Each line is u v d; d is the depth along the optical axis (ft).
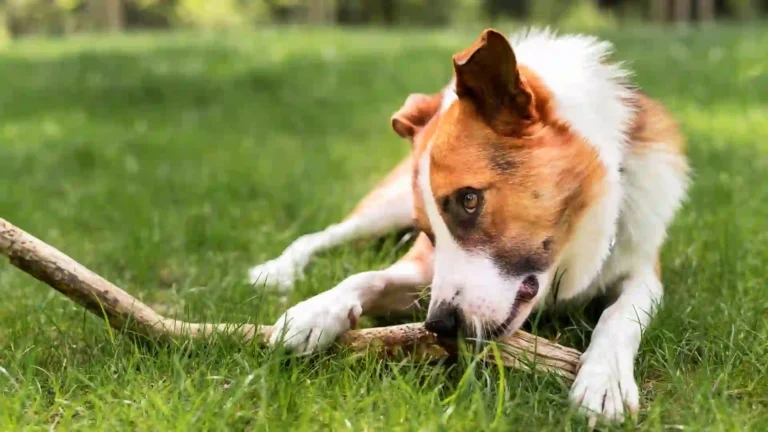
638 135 6.89
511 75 6.31
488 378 6.25
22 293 7.37
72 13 38.55
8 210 9.05
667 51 19.47
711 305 7.03
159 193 9.68
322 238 7.93
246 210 8.88
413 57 20.65
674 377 6.35
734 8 38.40
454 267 6.38
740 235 7.86
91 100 16.65
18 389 6.31
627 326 6.59
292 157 11.60
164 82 18.01
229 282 7.49
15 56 23.99
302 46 23.98
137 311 6.56
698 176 8.97
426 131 6.69
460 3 42.06
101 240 8.46
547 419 6.15
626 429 6.08
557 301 6.81
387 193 7.95
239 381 6.25
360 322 6.99
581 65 6.75
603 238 6.61
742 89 14.80
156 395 6.16
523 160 6.36
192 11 41.47
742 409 6.19
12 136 13.60
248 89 17.40
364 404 6.17
